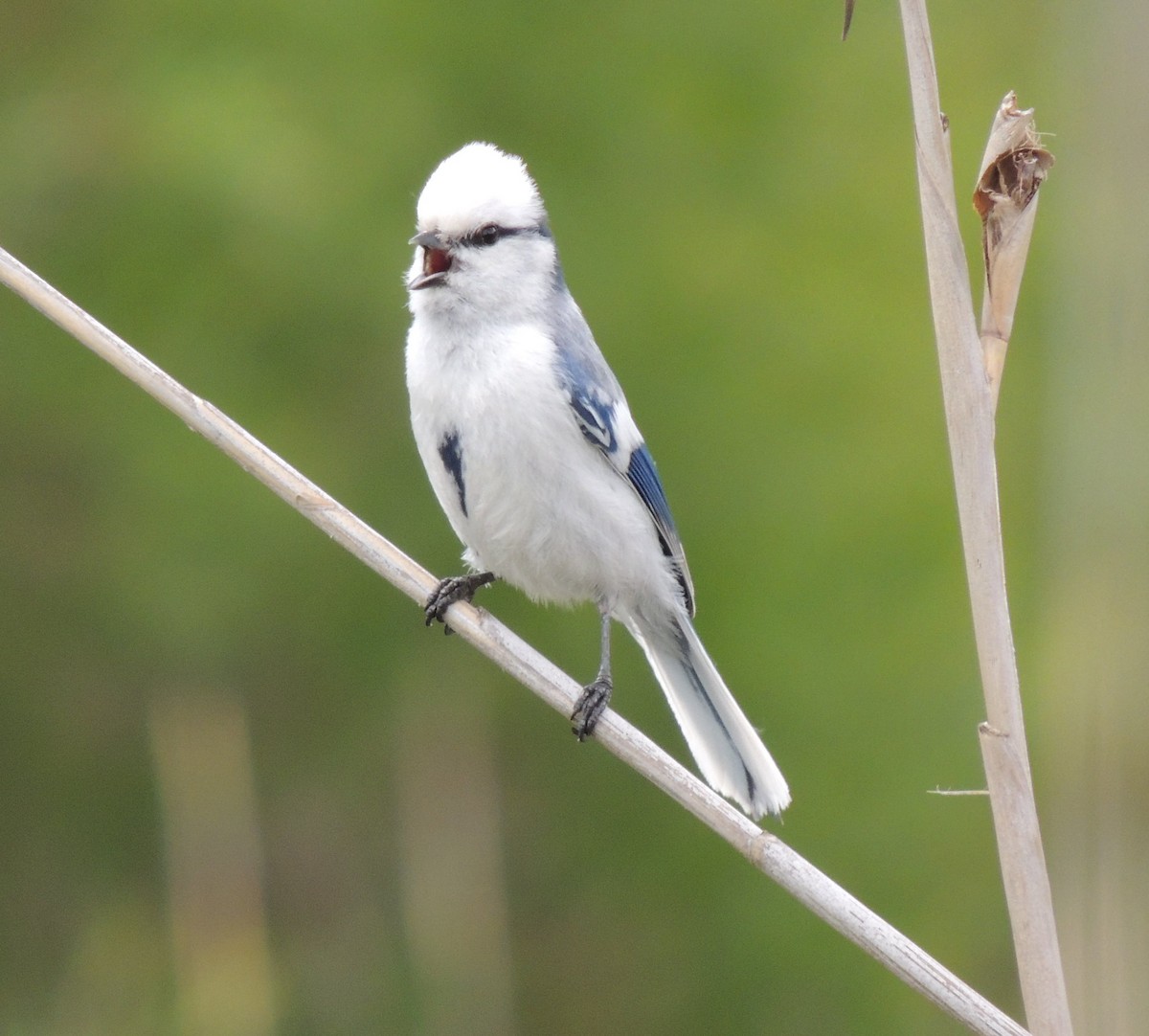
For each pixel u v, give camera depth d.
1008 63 13.62
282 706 13.13
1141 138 9.38
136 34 12.64
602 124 13.16
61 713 12.99
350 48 12.62
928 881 12.00
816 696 12.23
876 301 12.93
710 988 12.47
